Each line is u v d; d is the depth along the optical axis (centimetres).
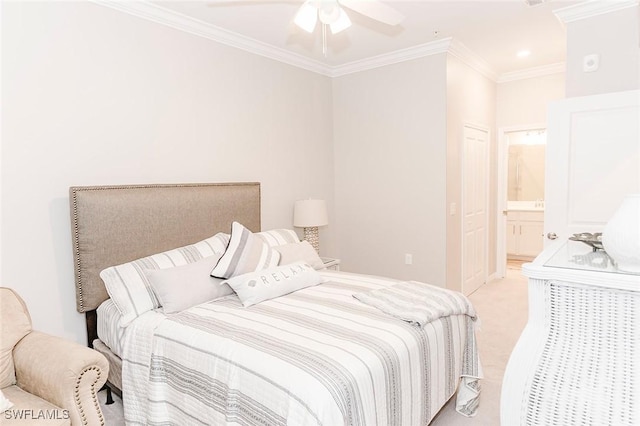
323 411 142
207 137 334
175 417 194
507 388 113
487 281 522
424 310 211
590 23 303
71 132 253
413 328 198
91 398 178
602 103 288
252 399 160
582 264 114
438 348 208
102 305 252
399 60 412
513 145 700
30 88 234
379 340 181
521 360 112
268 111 387
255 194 357
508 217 670
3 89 224
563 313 110
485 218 507
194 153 324
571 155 303
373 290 251
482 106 479
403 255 430
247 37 354
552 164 310
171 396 196
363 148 450
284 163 407
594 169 294
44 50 239
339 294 248
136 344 214
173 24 305
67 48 249
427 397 199
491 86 503
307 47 386
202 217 309
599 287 103
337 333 188
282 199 407
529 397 110
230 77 350
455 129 412
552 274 108
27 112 234
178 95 312
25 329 200
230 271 251
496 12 315
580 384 104
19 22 229
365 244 458
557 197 309
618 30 292
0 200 226
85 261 246
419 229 417
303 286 262
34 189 238
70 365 172
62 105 248
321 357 164
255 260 267
